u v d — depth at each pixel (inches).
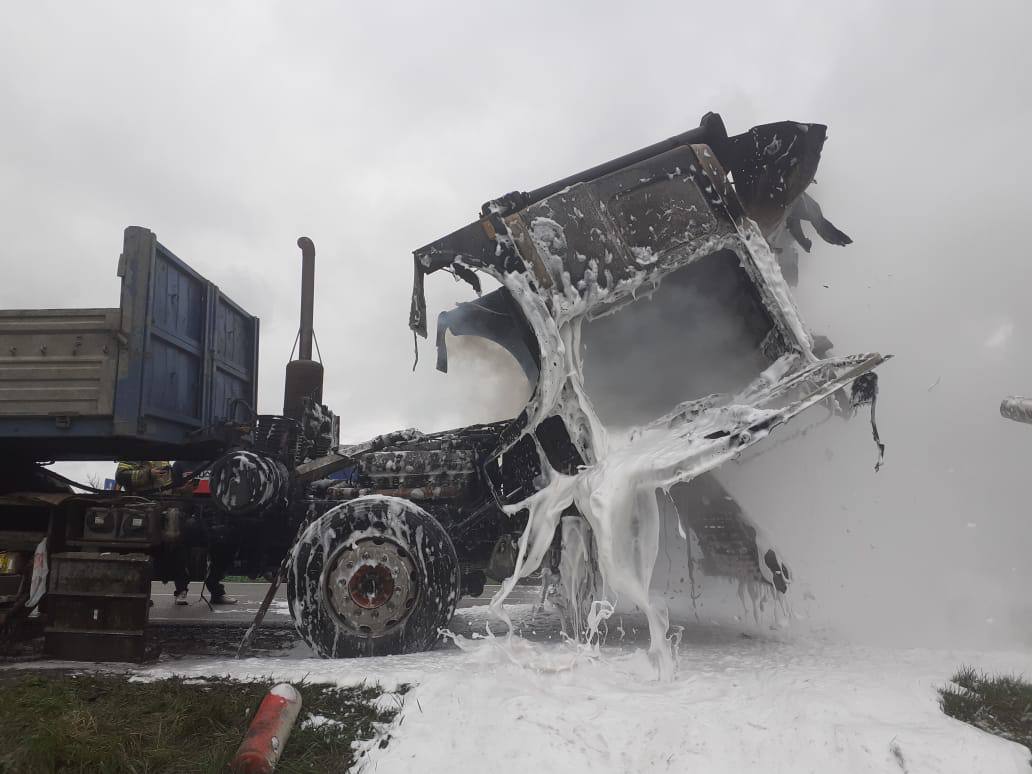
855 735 114.0
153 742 125.6
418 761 116.5
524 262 188.9
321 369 245.1
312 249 248.5
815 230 226.7
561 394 186.1
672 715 123.2
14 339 198.2
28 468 241.9
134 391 197.5
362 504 188.5
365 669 153.7
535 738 118.2
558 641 209.0
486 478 199.0
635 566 164.4
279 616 302.8
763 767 111.2
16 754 117.2
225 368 260.2
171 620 285.4
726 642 205.9
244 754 115.3
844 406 202.5
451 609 185.2
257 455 204.1
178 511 195.0
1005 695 138.4
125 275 200.1
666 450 170.4
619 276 188.5
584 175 195.8
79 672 163.9
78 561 182.7
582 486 176.9
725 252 196.2
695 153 194.9
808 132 197.8
